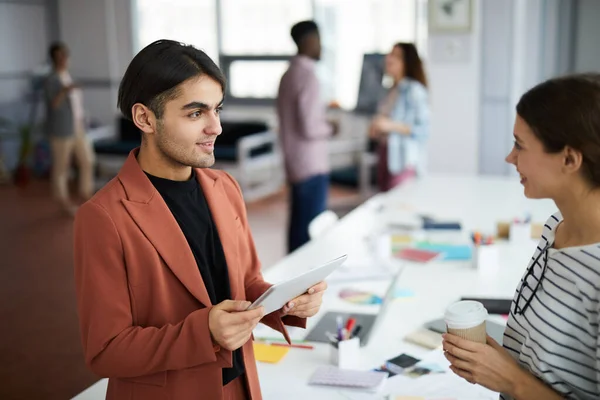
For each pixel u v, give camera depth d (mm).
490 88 6016
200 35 8516
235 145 7645
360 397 1771
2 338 3904
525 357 1285
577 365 1202
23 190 8023
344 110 7898
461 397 1750
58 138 6680
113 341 1341
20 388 3311
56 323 4117
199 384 1396
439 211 3732
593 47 6395
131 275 1377
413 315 2297
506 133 6051
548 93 1177
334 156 8055
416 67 4570
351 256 2963
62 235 6078
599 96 1138
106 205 1378
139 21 8711
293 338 2133
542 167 1205
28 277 4961
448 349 1314
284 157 4465
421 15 7555
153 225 1396
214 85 1384
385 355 2008
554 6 6398
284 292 1376
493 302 2340
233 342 1320
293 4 8078
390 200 4035
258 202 7164
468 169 6148
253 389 1532
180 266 1397
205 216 1506
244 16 8305
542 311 1225
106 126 8852
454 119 6094
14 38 8766
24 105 8977
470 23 5840
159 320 1396
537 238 3164
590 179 1176
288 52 8195
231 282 1501
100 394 1852
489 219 3537
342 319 2252
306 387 1834
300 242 4559
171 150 1392
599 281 1137
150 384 1391
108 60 8805
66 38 8938
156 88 1354
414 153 4629
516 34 5852
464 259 2896
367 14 7785
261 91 8422
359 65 7945
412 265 2832
